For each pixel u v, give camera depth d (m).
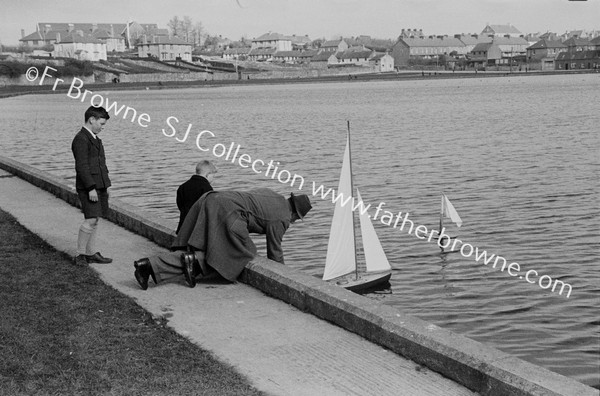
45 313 7.66
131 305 8.09
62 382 5.86
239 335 7.30
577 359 12.87
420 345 6.52
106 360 6.38
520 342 13.76
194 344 6.95
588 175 34.09
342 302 7.60
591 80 181.75
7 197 16.27
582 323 14.66
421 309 15.80
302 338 7.23
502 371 5.78
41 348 6.59
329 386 6.05
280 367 6.47
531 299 16.23
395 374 6.32
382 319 7.07
